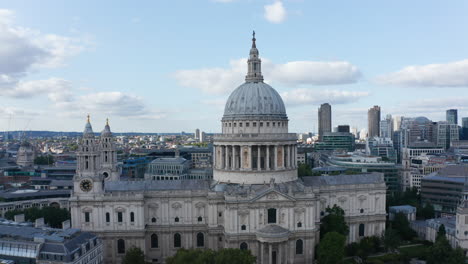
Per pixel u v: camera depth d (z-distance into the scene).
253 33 169.00
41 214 178.12
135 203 144.75
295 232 139.75
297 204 141.12
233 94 164.62
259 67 167.38
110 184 155.25
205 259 109.31
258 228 138.75
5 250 112.81
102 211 144.25
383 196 165.75
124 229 144.75
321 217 159.38
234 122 157.75
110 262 144.75
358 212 163.50
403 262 142.25
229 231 137.62
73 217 144.25
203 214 150.88
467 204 147.75
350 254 150.38
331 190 160.12
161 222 150.00
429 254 135.00
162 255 149.88
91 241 122.44
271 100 159.25
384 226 165.75
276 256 138.75
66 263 107.31
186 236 150.38
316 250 145.00
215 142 160.75
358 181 167.75
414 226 180.12
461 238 146.88
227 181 155.25
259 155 152.62
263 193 138.12
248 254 113.12
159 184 155.88
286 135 156.62
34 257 109.81
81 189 144.38
